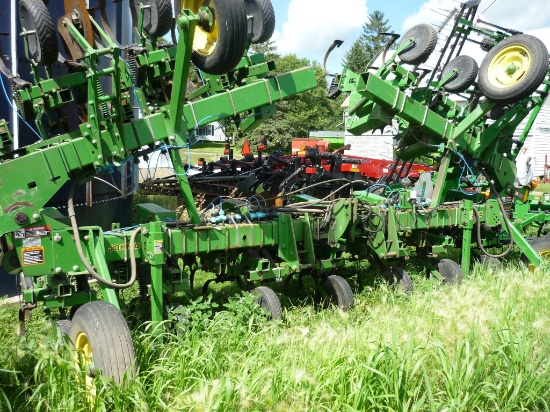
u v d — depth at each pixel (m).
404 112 7.38
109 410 3.73
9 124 7.08
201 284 7.77
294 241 6.14
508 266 8.41
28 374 4.13
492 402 4.05
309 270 6.90
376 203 7.80
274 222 6.11
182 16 5.14
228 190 12.93
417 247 8.09
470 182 9.18
